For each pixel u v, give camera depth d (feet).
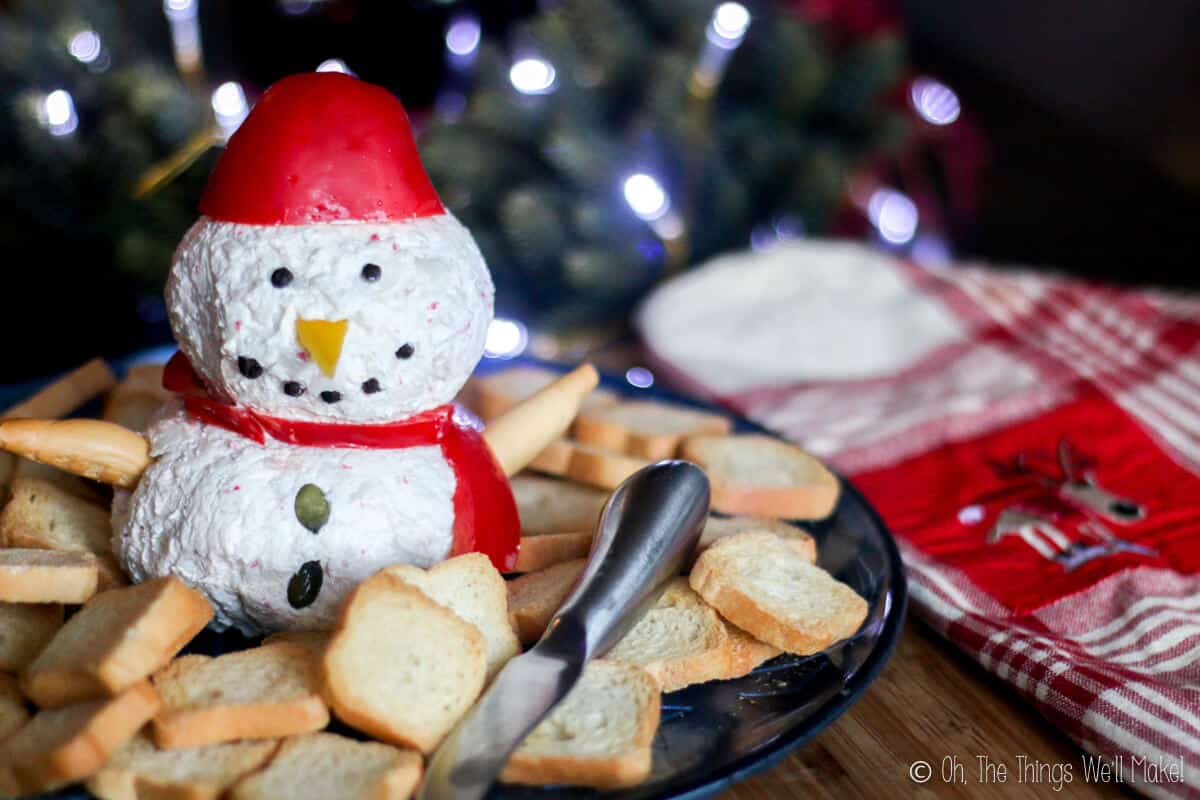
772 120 3.02
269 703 1.35
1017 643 1.60
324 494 1.48
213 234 1.46
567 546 1.64
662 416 2.04
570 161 2.64
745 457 1.89
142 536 1.51
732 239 2.98
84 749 1.29
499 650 1.49
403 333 1.45
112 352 3.08
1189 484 2.02
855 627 1.53
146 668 1.35
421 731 1.36
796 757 1.51
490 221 2.83
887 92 3.13
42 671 1.34
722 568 1.56
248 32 3.34
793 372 2.40
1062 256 4.38
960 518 1.91
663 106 2.75
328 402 1.47
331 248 1.44
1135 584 1.75
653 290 2.85
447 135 2.74
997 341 2.50
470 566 1.50
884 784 1.48
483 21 3.34
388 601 1.42
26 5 2.64
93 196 2.72
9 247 2.79
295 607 1.50
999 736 1.55
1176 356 2.37
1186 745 1.45
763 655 1.52
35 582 1.43
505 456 1.67
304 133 1.44
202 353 1.49
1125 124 5.58
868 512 1.77
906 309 2.63
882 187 3.65
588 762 1.32
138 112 2.56
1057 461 2.04
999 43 6.01
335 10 3.34
